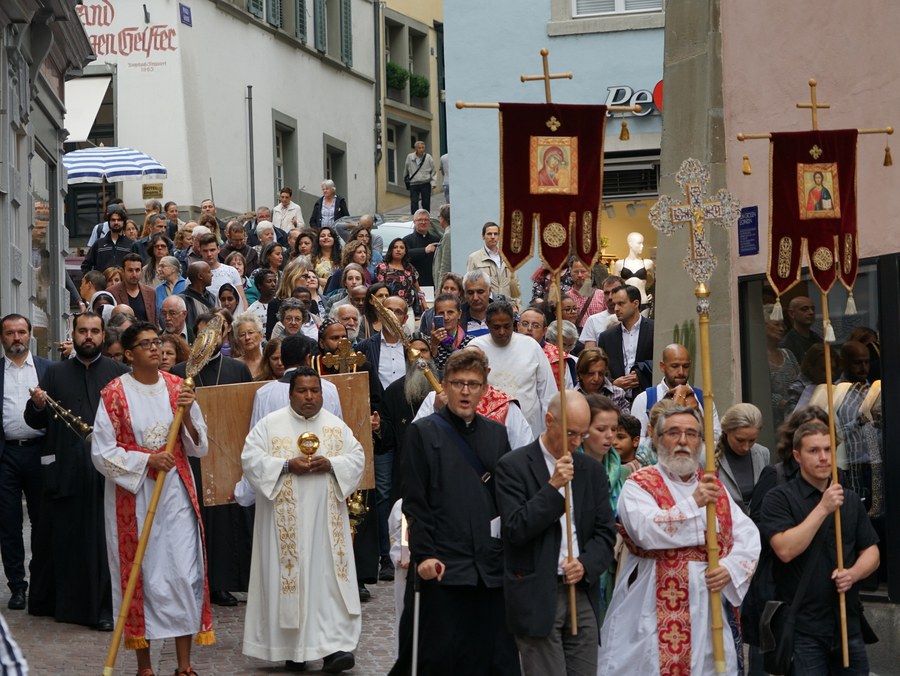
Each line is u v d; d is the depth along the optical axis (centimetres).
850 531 1034
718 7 1568
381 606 1558
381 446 1620
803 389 1466
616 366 1725
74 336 1513
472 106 1063
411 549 1063
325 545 1304
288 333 1702
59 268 2730
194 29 4025
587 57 2733
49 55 2616
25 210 2392
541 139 1071
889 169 1380
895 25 1374
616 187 2725
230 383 1589
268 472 1293
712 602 1004
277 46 4478
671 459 1012
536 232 1076
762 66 1519
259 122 4356
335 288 2427
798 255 1177
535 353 1434
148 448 1262
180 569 1254
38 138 2555
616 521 1058
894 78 1376
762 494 1062
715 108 1561
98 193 3984
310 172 4678
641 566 1028
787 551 1010
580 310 2200
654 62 2711
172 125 3962
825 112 1455
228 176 4172
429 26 5584
